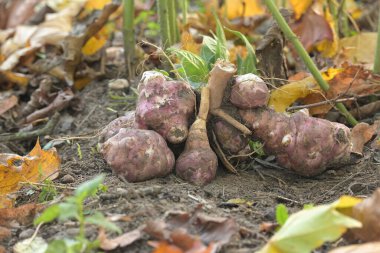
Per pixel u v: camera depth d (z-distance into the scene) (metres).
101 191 0.69
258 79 0.71
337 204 0.59
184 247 0.59
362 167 0.76
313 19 0.94
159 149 0.71
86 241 0.59
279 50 0.85
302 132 0.72
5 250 0.64
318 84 0.82
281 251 0.58
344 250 0.58
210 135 0.73
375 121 0.81
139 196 0.67
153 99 0.71
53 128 0.88
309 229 0.58
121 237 0.61
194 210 0.63
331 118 0.85
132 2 0.93
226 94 0.72
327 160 0.73
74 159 0.79
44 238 0.64
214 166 0.72
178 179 0.72
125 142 0.70
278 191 0.72
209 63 0.76
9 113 0.93
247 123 0.72
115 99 0.92
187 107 0.72
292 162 0.73
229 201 0.69
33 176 0.74
